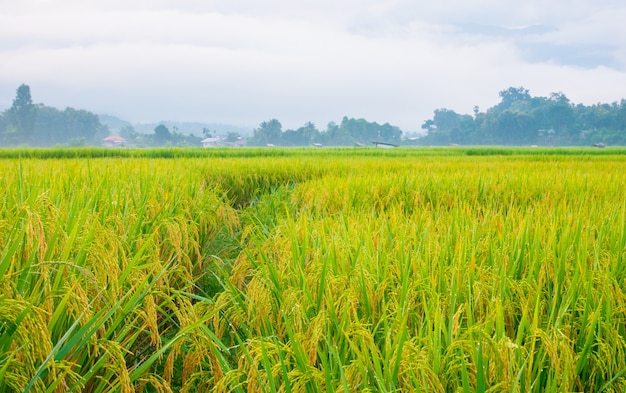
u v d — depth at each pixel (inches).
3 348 89.3
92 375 101.8
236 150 1387.8
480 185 360.2
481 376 83.9
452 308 110.1
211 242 244.5
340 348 106.9
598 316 109.7
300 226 189.2
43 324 86.4
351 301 112.0
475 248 157.0
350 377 92.4
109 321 115.6
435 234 179.6
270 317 127.6
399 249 152.2
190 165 467.5
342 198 313.6
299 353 94.0
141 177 289.7
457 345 91.9
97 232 130.0
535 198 342.6
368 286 123.3
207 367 132.7
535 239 161.0
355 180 373.1
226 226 270.1
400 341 91.6
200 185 315.3
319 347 110.1
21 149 1139.9
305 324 114.1
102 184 216.1
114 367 96.0
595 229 200.8
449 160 777.6
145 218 195.2
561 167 580.7
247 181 489.7
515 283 128.4
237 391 94.3
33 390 88.7
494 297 119.4
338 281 125.6
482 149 1790.1
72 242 110.3
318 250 150.8
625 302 120.5
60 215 129.6
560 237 177.2
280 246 175.8
